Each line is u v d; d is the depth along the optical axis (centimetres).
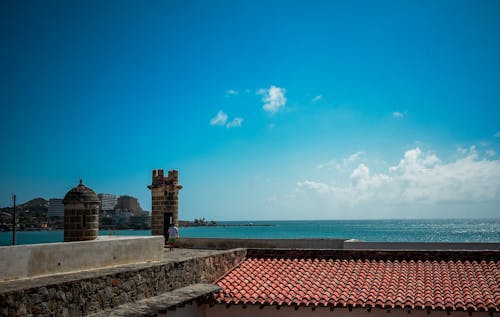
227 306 1502
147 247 1602
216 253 1695
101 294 1126
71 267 1282
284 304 1464
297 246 2708
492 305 1332
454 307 1359
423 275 1611
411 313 1407
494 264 1631
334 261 1786
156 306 1203
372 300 1430
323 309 1464
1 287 1021
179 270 1447
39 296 957
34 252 1180
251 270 1748
